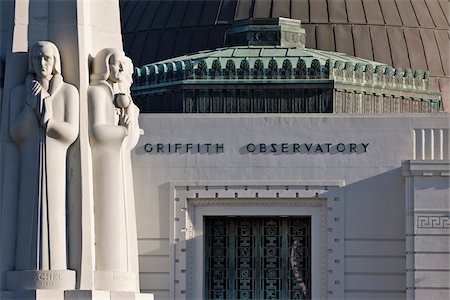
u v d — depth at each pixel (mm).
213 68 87875
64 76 75062
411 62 99562
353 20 99438
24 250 73938
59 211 74000
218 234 84875
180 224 83875
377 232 83500
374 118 83938
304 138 84000
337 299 83438
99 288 74500
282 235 84750
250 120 84188
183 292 83688
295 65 87562
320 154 83938
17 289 73562
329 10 99438
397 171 83688
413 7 101688
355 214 83688
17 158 74688
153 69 89750
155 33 100062
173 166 84125
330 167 83875
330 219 83688
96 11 77062
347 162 83875
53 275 73375
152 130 84188
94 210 75125
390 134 83875
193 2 100250
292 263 84625
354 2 100250
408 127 83875
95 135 74938
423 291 82188
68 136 74188
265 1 99375
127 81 76688
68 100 74375
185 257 83750
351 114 84062
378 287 83438
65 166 74438
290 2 99438
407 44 100000
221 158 84062
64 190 74250
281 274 84625
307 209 84125
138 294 75500
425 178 82625
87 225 74250
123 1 102750
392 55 99125
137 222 83875
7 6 76062
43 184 74000
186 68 88125
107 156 75312
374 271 83438
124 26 101312
